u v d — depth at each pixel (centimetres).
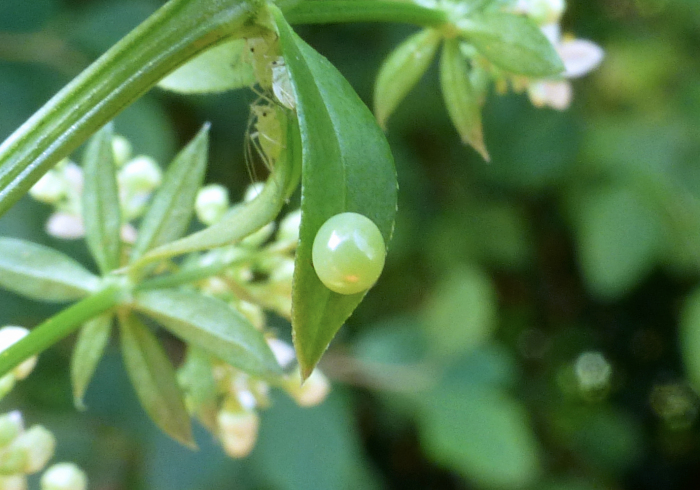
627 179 7
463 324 7
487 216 8
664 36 8
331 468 6
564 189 8
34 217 6
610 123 8
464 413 7
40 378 6
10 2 6
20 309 6
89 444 6
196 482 6
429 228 8
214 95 7
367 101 8
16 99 6
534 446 8
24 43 6
